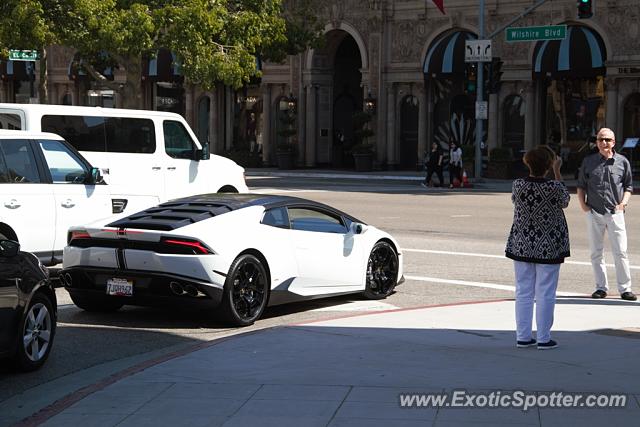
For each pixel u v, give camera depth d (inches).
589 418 347.3
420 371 424.2
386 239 662.5
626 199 618.8
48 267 746.2
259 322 577.3
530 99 2185.0
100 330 550.9
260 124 2650.1
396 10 2367.1
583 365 433.7
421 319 557.0
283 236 584.1
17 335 440.1
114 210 711.7
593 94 2118.6
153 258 538.6
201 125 2723.9
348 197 1504.7
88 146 858.1
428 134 2358.5
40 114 824.3
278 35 1815.9
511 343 485.4
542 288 466.3
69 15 1616.6
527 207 462.0
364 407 366.6
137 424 355.9
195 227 546.9
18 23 1569.9
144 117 899.4
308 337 504.1
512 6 2199.8
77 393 401.7
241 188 982.4
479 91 1924.2
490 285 708.0
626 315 566.6
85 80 2775.6
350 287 630.5
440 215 1215.6
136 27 1582.2
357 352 466.3
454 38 2271.2
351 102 2630.4
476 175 1947.6
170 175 913.5
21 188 652.1
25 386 434.0
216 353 466.9
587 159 623.5
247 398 383.9
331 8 2454.5
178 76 2608.3
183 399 385.4
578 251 879.7
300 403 374.3
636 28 2017.7
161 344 518.6
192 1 1632.6
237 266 550.0
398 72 2379.4
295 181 2004.2
